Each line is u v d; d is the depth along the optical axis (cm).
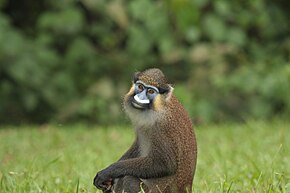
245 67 2398
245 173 1247
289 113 2308
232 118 2367
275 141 1664
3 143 1808
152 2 2445
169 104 1059
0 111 2409
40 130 2041
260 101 2358
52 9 2489
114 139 1852
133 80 1077
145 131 1055
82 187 1158
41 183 1204
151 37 2420
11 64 2345
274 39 2552
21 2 2564
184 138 1055
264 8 2495
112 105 2384
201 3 2394
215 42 2433
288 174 1193
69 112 2394
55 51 2475
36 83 2373
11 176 1245
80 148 1684
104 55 2500
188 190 1062
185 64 2483
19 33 2389
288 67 2319
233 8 2462
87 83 2453
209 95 2383
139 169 1033
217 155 1483
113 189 1064
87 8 2520
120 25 2448
